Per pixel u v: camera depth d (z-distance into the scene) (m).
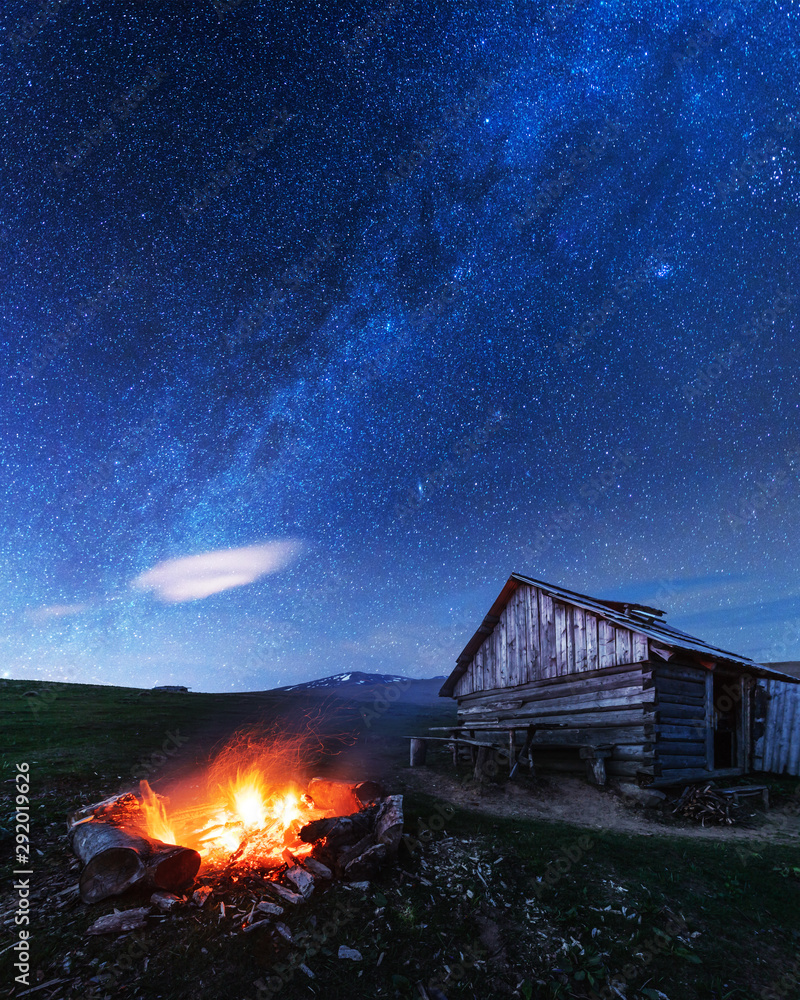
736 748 12.48
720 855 6.94
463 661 15.97
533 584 13.75
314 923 4.63
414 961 4.31
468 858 6.09
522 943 4.61
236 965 4.08
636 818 8.98
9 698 21.44
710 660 11.23
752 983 4.30
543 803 9.77
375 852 5.48
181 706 22.55
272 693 37.78
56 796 7.92
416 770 12.48
